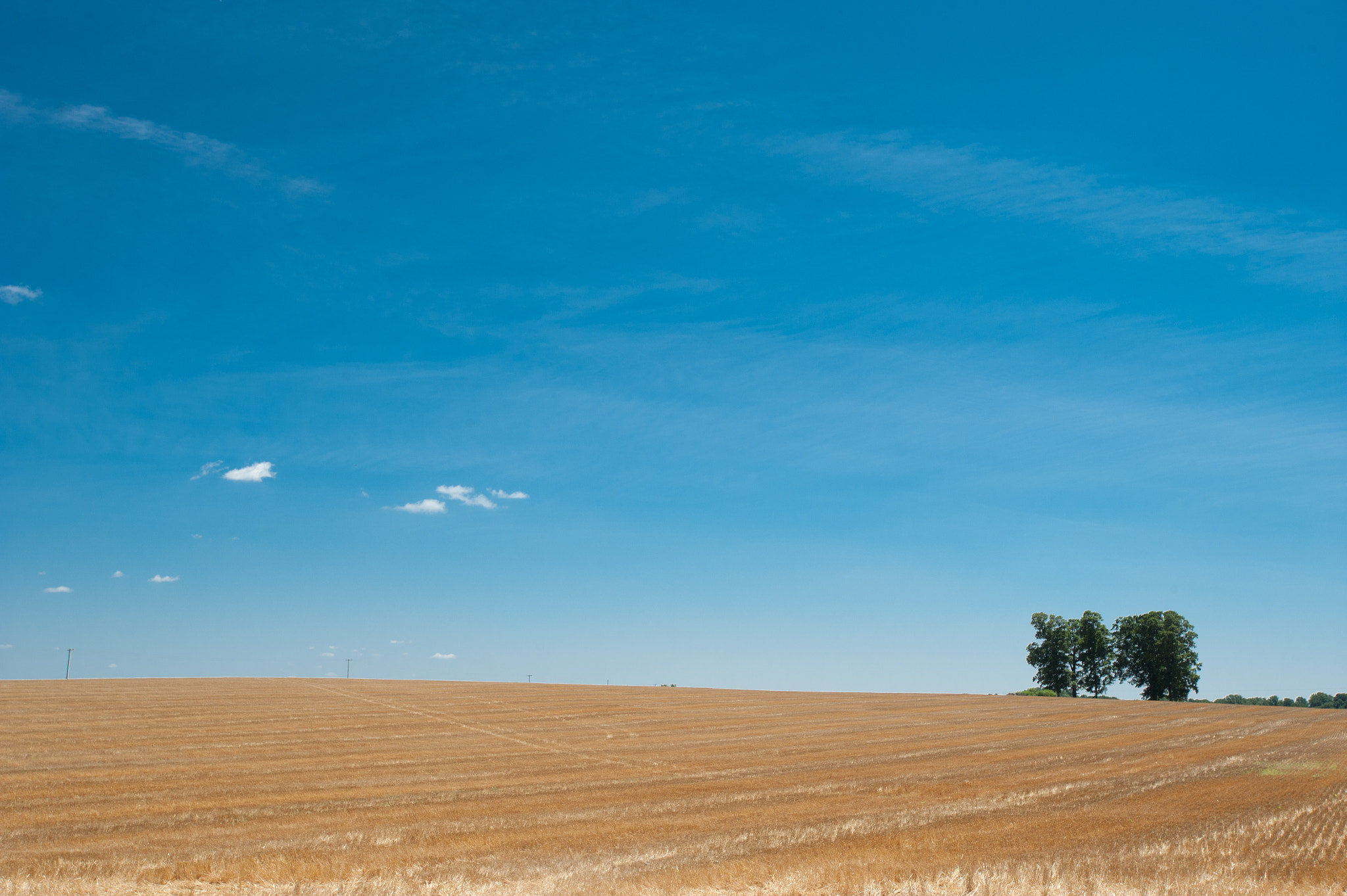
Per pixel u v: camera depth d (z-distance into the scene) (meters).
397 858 19.06
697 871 17.83
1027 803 25.59
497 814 24.16
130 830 21.75
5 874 17.36
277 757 34.31
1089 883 16.95
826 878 17.39
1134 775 30.89
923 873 17.69
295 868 17.95
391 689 66.94
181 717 46.06
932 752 38.19
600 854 19.55
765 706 61.06
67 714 46.19
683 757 36.28
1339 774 30.56
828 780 30.33
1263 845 20.06
